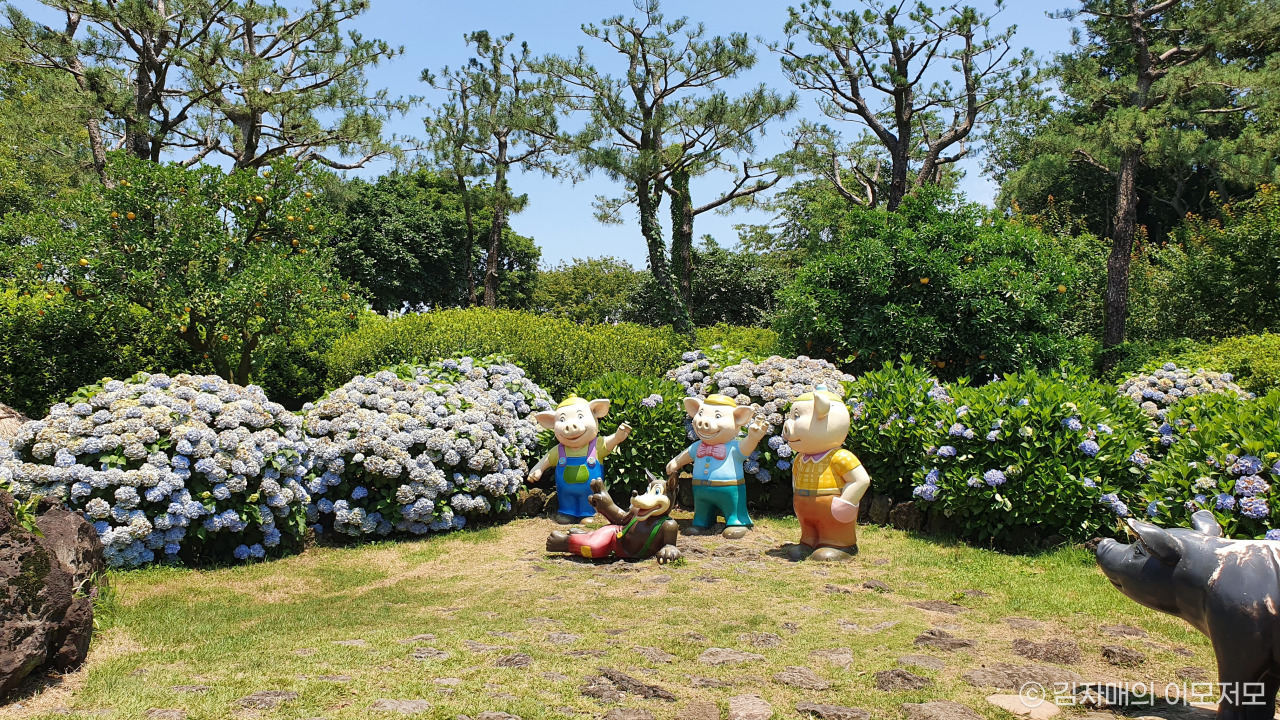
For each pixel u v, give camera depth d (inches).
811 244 1104.8
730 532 305.3
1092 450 266.8
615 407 357.1
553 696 147.9
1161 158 674.2
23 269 399.9
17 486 230.5
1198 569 130.8
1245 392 376.5
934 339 438.3
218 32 703.7
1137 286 797.9
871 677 160.1
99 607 192.1
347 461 305.3
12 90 937.5
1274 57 625.3
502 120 948.0
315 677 155.5
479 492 323.3
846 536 272.7
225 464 258.1
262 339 452.1
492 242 1135.6
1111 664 169.5
